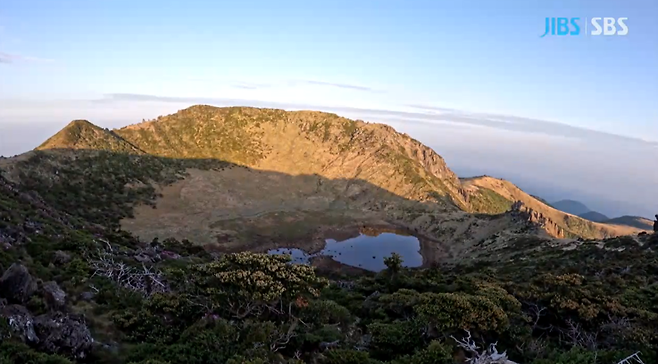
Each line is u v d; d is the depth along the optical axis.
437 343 22.50
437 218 141.50
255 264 27.97
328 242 122.94
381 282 48.59
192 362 21.20
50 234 44.88
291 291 26.89
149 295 32.94
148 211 129.38
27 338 18.81
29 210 53.31
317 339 24.83
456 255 112.50
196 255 72.69
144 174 152.88
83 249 41.22
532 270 65.88
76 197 119.81
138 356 21.48
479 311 25.19
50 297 25.00
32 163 124.00
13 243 36.53
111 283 33.56
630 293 34.91
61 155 138.00
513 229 115.25
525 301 31.58
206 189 157.50
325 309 28.97
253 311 26.89
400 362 22.31
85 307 27.70
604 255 69.12
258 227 128.00
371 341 26.03
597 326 27.67
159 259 53.41
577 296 30.05
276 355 22.11
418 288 43.16
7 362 16.42
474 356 21.72
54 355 18.02
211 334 22.94
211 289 26.25
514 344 25.36
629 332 24.66
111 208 122.44
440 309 25.45
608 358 22.00
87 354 20.52
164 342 23.83
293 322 26.00
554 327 29.03
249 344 22.39
